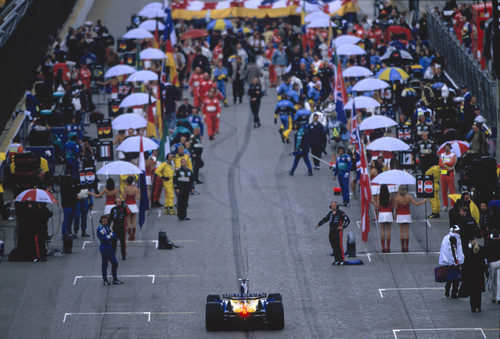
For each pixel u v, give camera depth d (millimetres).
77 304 82188
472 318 77812
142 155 103125
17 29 144750
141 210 99750
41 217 93438
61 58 160500
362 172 95625
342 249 91312
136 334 75562
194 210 109438
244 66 156750
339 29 181125
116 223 92938
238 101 161000
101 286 86688
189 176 105500
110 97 163250
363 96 128125
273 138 138875
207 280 87938
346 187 109000
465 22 166125
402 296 83188
